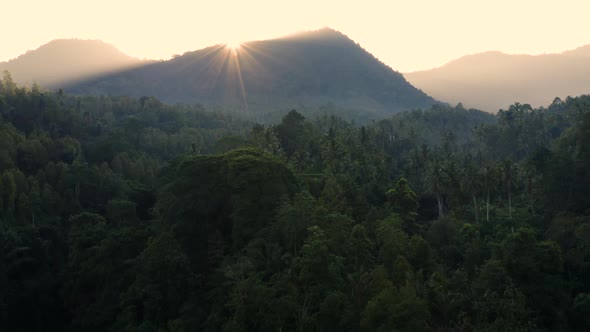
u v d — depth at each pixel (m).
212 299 60.88
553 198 91.06
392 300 48.34
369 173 119.44
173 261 63.97
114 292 69.69
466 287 59.34
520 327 50.88
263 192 71.56
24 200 105.88
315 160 129.75
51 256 94.81
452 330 50.34
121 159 148.50
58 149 147.88
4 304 76.44
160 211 86.62
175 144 188.12
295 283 55.34
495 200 113.81
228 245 69.94
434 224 84.06
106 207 113.25
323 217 65.75
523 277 61.28
